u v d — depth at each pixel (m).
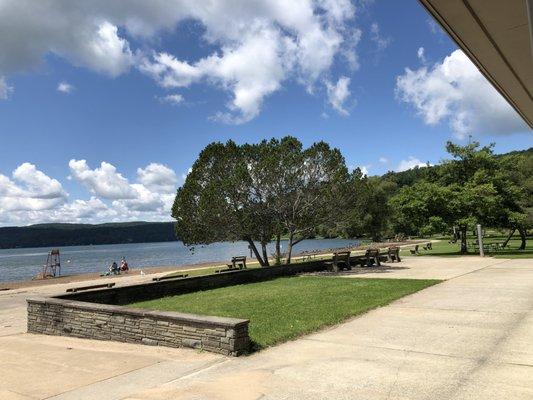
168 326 8.15
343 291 14.06
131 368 6.82
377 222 76.56
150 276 30.75
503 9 3.98
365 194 24.33
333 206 23.59
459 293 12.73
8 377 6.54
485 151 32.81
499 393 5.20
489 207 30.19
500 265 21.33
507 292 12.52
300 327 8.86
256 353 7.34
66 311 9.96
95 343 8.96
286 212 23.50
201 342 7.64
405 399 5.16
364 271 21.67
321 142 23.41
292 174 22.80
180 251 112.19
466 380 5.68
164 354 7.60
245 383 5.90
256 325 9.20
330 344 7.67
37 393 5.80
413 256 31.66
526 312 9.59
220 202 21.53
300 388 5.64
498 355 6.64
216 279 18.03
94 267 59.81
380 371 6.16
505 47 4.76
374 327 8.81
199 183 22.39
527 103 6.60
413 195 33.06
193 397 5.43
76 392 5.80
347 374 6.10
